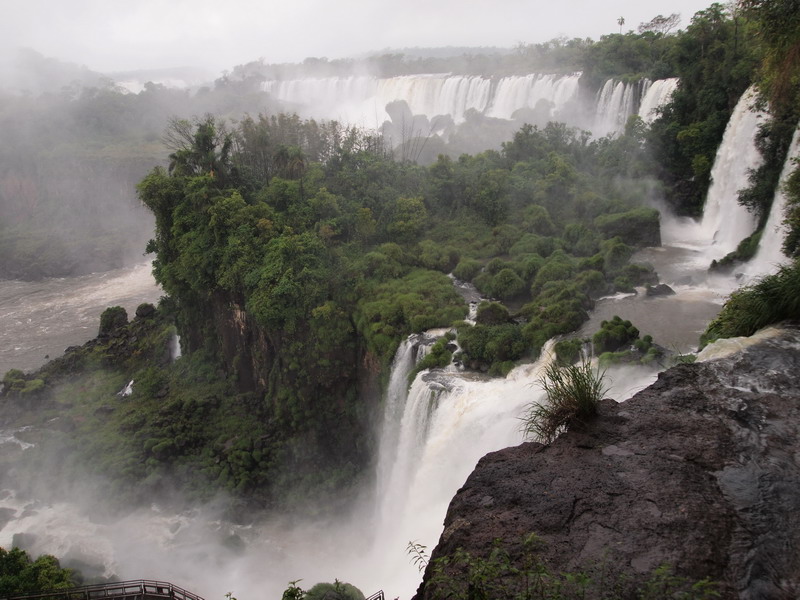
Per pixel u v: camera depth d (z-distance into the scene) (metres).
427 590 9.49
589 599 8.52
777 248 37.50
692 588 8.38
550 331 34.59
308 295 44.84
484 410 31.14
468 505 10.74
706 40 56.34
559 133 64.94
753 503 10.20
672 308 36.84
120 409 54.12
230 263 48.81
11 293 91.94
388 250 49.78
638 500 10.35
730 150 48.69
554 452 11.91
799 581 8.80
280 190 53.66
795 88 29.89
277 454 46.25
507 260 49.88
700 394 13.27
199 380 55.25
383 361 40.72
